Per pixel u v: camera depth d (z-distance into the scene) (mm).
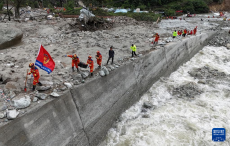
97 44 16766
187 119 10391
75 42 17406
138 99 12961
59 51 14375
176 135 9188
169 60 17062
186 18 47375
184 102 12156
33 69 7055
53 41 17484
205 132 9344
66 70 10250
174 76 17062
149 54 13781
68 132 7395
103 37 20422
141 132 9469
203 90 13648
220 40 27859
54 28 23656
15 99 6617
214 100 12281
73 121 7664
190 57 22109
